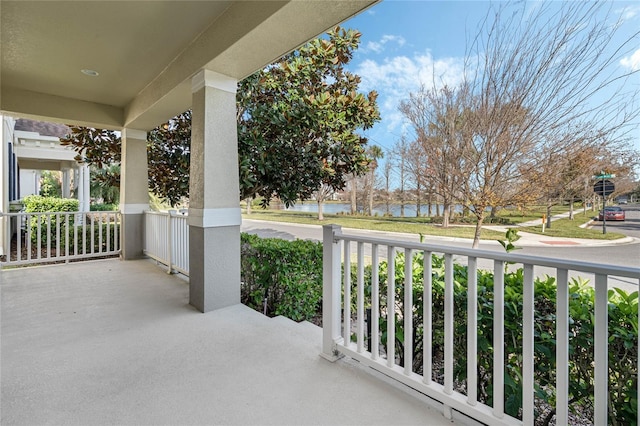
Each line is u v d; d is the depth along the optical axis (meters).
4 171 6.04
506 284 1.72
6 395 1.71
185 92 3.54
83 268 4.76
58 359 2.11
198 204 3.07
